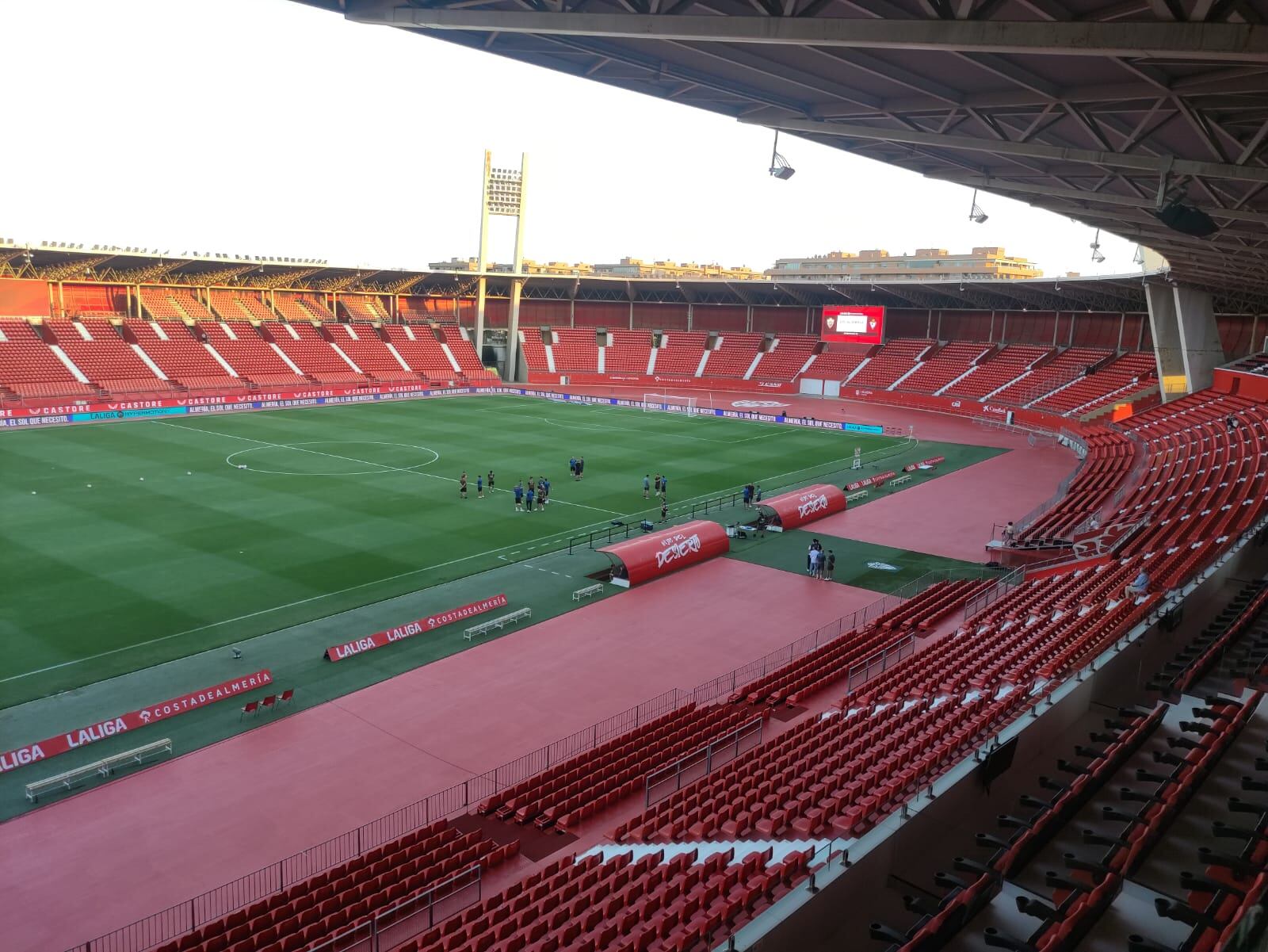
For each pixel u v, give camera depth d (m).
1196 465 41.94
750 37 13.74
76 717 20.98
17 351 73.00
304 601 28.97
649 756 19.16
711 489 47.97
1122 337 82.19
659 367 107.44
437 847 15.70
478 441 61.16
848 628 28.14
